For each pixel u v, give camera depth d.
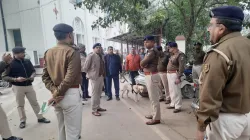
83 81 6.47
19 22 15.25
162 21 9.07
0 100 7.38
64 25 2.70
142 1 5.45
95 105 5.06
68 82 2.54
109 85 6.68
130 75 8.05
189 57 7.10
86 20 20.78
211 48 1.57
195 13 6.84
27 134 4.01
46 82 2.84
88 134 3.91
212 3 6.58
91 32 22.20
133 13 6.55
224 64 1.43
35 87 9.67
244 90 1.48
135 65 7.74
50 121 4.70
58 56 2.62
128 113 5.18
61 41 2.72
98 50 5.00
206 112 1.48
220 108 1.53
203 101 1.50
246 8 6.03
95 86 4.98
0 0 15.05
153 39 4.01
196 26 8.45
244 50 1.49
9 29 15.48
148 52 4.02
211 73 1.46
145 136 3.74
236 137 1.56
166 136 3.71
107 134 3.89
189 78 6.66
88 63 4.89
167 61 5.74
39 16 14.84
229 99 1.52
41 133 4.04
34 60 14.69
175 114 4.92
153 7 9.54
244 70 1.46
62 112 2.92
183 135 3.73
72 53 2.60
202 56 4.98
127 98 6.95
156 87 4.16
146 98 6.85
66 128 2.79
